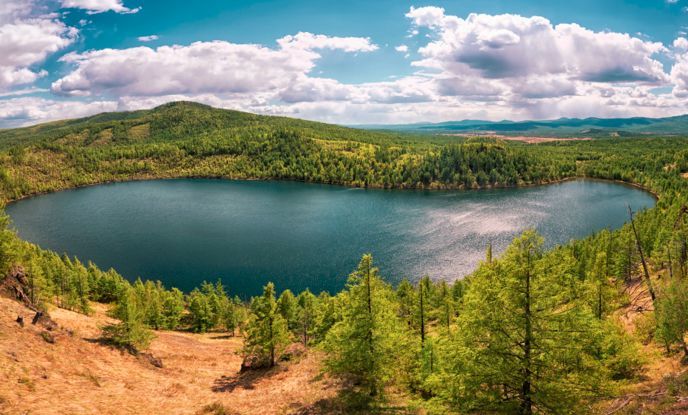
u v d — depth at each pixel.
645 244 92.56
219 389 38.56
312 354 47.44
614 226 160.62
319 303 81.62
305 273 129.62
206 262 141.88
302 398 31.23
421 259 133.50
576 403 17.03
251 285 122.62
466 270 122.19
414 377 33.78
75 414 23.83
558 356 17.05
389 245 150.62
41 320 38.59
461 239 152.62
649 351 39.59
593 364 17.86
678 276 52.66
